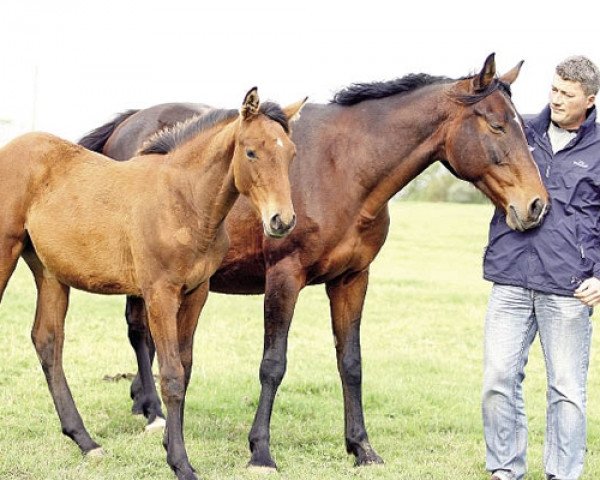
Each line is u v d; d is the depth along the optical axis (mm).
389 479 5242
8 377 7469
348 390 5699
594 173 4730
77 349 8734
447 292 13773
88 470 5258
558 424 4855
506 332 4949
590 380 8273
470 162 5059
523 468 5062
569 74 4656
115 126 7332
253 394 7195
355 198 5363
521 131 4938
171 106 6910
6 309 10570
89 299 11773
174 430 4961
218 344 9359
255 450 5383
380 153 5328
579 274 4719
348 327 5723
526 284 4832
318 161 5441
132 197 5105
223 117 5008
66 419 5594
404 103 5355
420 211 31594
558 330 4809
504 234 4938
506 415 4961
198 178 4941
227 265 5777
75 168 5453
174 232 4918
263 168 4652
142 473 5250
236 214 5684
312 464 5531
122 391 7188
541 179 4852
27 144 5516
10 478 5094
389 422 6570
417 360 8938
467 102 5062
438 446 6059
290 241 5352
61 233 5309
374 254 5578
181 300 5117
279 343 5418
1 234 5430
